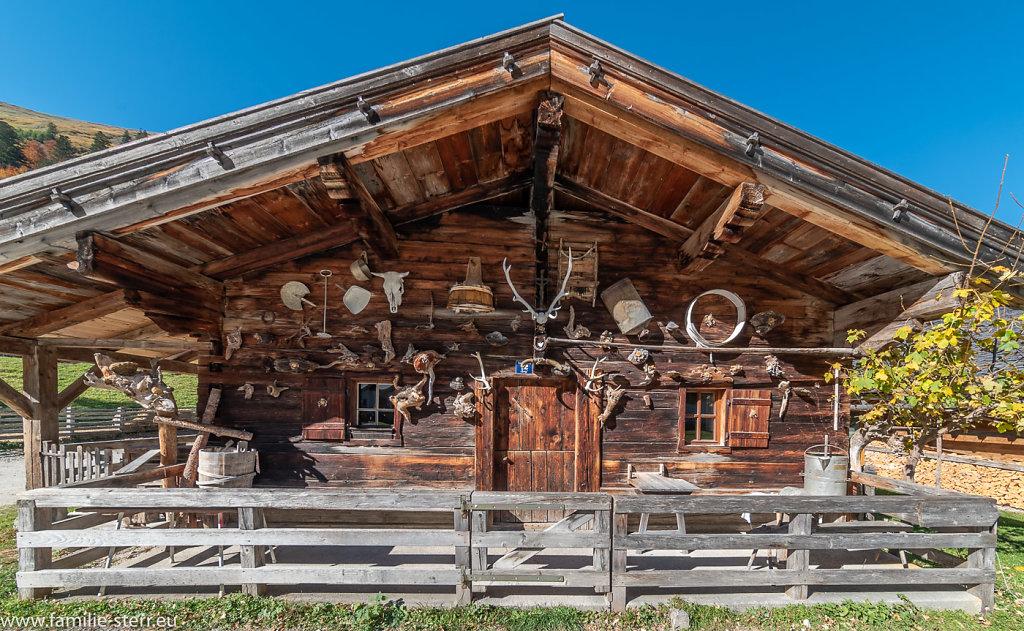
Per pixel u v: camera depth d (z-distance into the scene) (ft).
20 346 19.94
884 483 16.01
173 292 15.24
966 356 13.32
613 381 18.01
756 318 18.28
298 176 11.85
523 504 12.32
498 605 12.25
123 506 12.44
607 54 11.39
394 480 17.51
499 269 18.28
